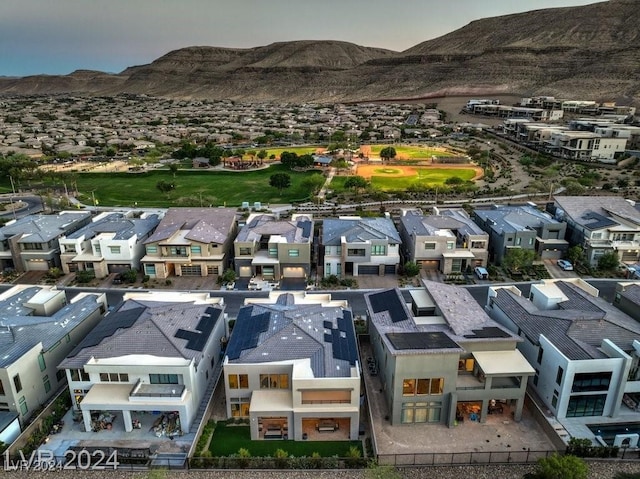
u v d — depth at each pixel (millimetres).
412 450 45375
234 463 43406
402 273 86875
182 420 47312
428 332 51812
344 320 58031
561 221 97375
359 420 49000
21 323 55375
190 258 85750
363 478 41875
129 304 60469
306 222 96062
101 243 85562
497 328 53562
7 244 88750
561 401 48094
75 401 50312
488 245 96188
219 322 59219
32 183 158500
